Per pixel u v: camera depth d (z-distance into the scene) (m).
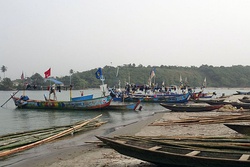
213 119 25.14
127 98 60.84
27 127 28.22
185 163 9.77
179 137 13.58
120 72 173.12
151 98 59.06
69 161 13.52
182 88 73.31
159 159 10.40
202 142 12.08
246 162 8.43
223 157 9.86
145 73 181.12
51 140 19.36
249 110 35.06
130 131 22.23
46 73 46.34
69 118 34.84
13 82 160.88
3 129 26.94
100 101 41.66
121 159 13.12
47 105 44.00
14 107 52.62
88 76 172.00
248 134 12.77
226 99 62.44
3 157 15.20
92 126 25.45
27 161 14.12
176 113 36.50
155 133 20.47
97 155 14.37
